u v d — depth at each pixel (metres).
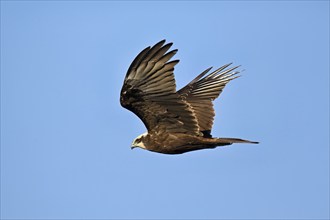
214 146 24.75
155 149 24.95
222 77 28.03
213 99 27.58
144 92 23.70
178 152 25.06
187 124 24.39
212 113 27.27
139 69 23.22
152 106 24.14
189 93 27.80
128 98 24.00
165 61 22.97
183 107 23.92
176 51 22.94
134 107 24.27
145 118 24.53
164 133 24.67
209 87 27.89
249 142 24.28
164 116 24.34
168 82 23.28
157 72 23.14
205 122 27.09
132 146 25.20
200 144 24.64
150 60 23.05
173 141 24.66
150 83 23.44
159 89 23.52
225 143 24.45
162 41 22.78
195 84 28.08
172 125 24.53
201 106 27.42
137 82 23.48
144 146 25.03
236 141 24.34
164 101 23.84
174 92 23.38
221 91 27.75
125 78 23.47
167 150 24.89
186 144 24.67
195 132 24.48
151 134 24.80
